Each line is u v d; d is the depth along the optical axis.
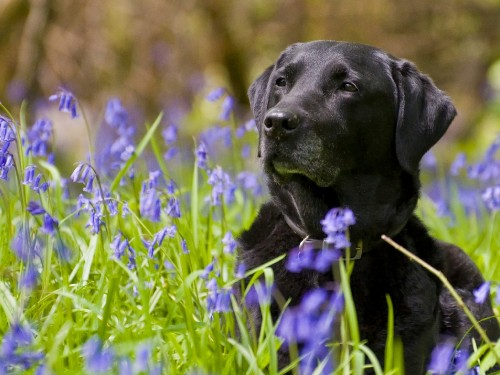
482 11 18.31
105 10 14.99
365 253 5.72
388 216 5.85
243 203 8.20
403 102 5.89
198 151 6.51
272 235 5.92
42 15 14.35
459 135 19.16
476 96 19.14
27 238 5.33
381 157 5.86
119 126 7.74
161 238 5.24
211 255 6.25
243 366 4.95
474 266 6.63
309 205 5.79
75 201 7.07
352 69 5.78
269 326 4.82
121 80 15.25
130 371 4.02
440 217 8.69
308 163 5.56
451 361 5.32
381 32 17.36
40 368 4.20
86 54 14.95
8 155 5.28
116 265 5.77
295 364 4.96
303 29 17.09
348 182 5.82
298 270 5.34
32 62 14.42
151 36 15.34
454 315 6.27
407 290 5.62
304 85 5.81
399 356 4.96
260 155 6.17
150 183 6.08
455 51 18.52
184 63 15.65
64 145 13.96
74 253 6.11
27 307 5.43
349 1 16.97
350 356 4.73
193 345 4.88
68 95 6.26
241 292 5.73
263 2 17.16
